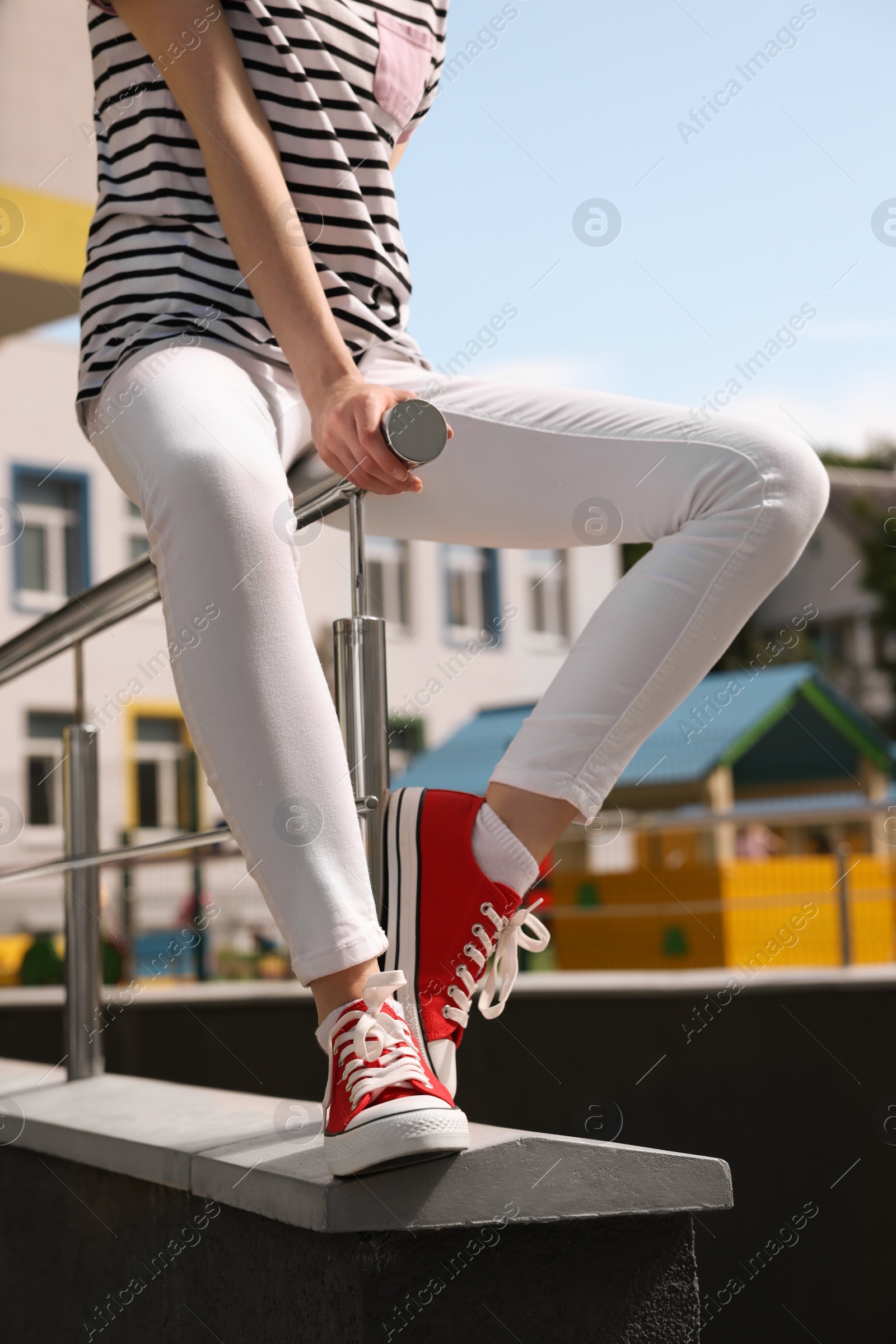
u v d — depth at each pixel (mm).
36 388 11617
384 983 711
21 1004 3264
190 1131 911
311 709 754
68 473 11680
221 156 849
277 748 740
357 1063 698
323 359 818
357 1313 665
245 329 911
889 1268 2428
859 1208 2449
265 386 900
